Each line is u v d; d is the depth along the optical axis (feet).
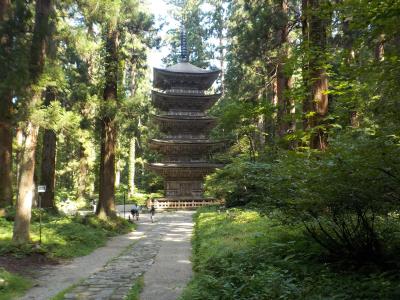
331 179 18.49
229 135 132.57
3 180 59.88
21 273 35.14
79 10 64.80
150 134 156.66
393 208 19.01
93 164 146.41
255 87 91.40
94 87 76.38
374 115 20.38
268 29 62.13
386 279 18.16
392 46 19.74
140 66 92.94
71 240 52.31
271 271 21.35
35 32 45.37
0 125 56.44
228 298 19.75
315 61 27.96
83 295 27.37
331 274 20.17
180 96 148.15
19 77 41.96
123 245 57.52
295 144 36.68
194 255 43.68
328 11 20.62
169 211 141.59
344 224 22.53
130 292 27.66
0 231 50.01
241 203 71.92
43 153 81.25
